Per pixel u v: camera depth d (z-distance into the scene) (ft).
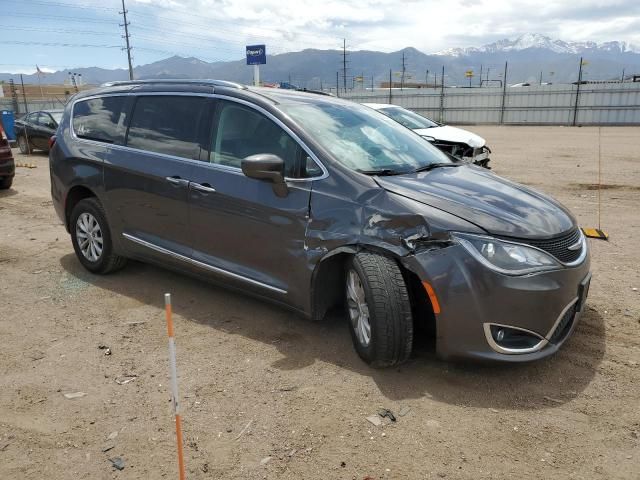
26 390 11.38
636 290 16.46
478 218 11.14
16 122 59.06
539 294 10.75
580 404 10.70
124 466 9.10
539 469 8.95
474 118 171.94
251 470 8.97
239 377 11.82
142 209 16.03
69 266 19.33
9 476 8.87
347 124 14.55
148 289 17.02
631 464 9.02
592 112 153.17
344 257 12.78
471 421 10.21
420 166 13.94
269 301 13.83
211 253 14.66
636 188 34.94
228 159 14.24
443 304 10.94
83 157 17.58
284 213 12.85
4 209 29.55
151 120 16.22
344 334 13.74
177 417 7.97
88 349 13.17
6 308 15.65
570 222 12.32
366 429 9.99
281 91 15.46
